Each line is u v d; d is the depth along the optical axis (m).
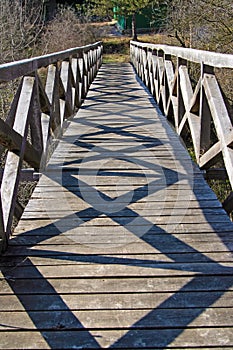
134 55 12.91
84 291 1.71
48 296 1.68
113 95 6.90
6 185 2.19
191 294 1.68
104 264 1.90
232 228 2.23
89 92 7.33
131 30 19.45
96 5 17.53
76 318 1.55
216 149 2.67
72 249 2.04
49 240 2.13
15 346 1.42
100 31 19.59
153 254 1.99
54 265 1.90
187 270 1.84
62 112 4.21
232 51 7.79
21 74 2.30
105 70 12.42
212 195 2.67
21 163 2.34
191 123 3.28
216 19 7.94
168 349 1.40
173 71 4.93
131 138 4.04
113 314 1.57
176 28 10.39
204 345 1.42
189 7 9.02
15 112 2.52
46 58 3.13
